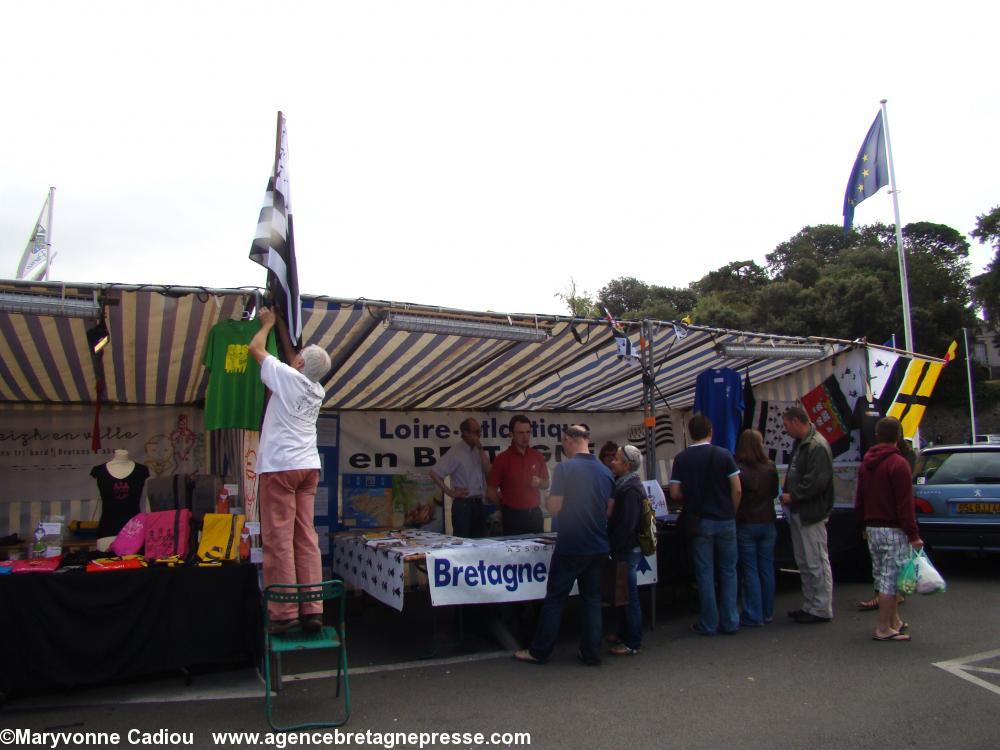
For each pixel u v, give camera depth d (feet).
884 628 21.02
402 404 33.60
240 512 20.29
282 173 17.81
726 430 28.09
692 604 27.20
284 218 17.67
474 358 26.81
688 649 20.93
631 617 20.43
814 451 23.48
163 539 19.40
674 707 16.11
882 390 36.22
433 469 29.17
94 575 17.28
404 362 26.53
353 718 15.70
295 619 16.42
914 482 31.27
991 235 111.55
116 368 24.49
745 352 30.30
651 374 26.68
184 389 27.84
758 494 23.52
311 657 20.92
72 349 22.48
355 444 33.09
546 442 38.29
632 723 15.19
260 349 17.12
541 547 21.71
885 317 113.39
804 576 23.79
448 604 19.84
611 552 20.38
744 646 21.04
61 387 26.48
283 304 17.60
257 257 17.01
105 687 17.93
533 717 15.62
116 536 20.86
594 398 36.73
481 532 29.35
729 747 13.87
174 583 17.99
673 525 26.43
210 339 18.70
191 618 18.08
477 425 29.73
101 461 28.68
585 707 16.22
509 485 28.22
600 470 19.69
